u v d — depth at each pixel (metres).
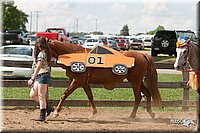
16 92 13.54
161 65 11.49
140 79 9.42
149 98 9.68
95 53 9.25
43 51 8.55
